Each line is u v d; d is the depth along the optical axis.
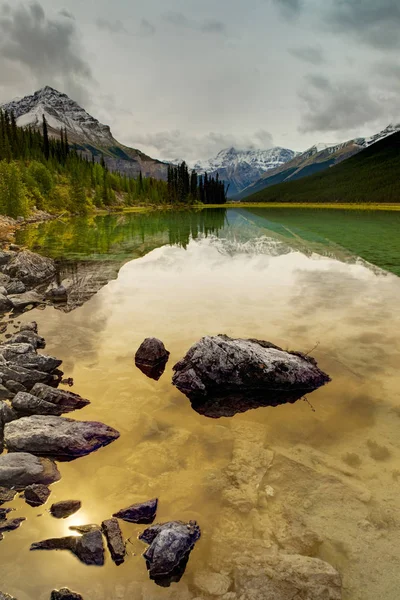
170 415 7.91
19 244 33.88
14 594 4.23
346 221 66.94
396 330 12.43
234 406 8.34
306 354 10.57
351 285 18.69
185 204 165.75
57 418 7.41
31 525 5.17
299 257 27.45
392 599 4.23
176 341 11.70
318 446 6.86
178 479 6.05
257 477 6.07
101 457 6.61
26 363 9.57
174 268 23.48
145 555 4.68
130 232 47.03
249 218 79.19
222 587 4.31
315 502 5.57
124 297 16.84
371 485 5.87
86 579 4.43
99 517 5.33
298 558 4.58
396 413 7.83
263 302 15.84
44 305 15.67
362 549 4.83
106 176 134.62
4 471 5.91
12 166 57.06
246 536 5.01
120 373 9.66
